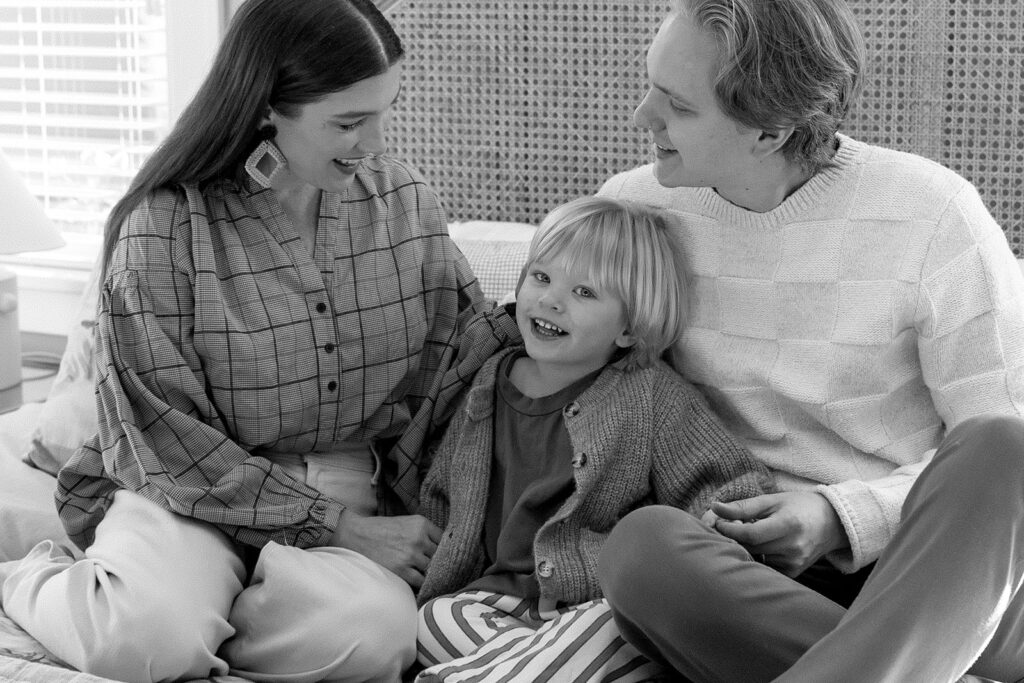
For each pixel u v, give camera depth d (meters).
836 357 1.38
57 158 2.45
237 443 1.48
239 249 1.45
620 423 1.42
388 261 1.53
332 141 1.40
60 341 2.42
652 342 1.46
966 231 1.34
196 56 2.27
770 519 1.24
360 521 1.48
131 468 1.41
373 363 1.52
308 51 1.36
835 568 1.36
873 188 1.36
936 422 1.42
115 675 1.24
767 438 1.43
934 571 1.05
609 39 1.89
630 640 1.22
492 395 1.51
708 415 1.44
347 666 1.30
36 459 1.68
